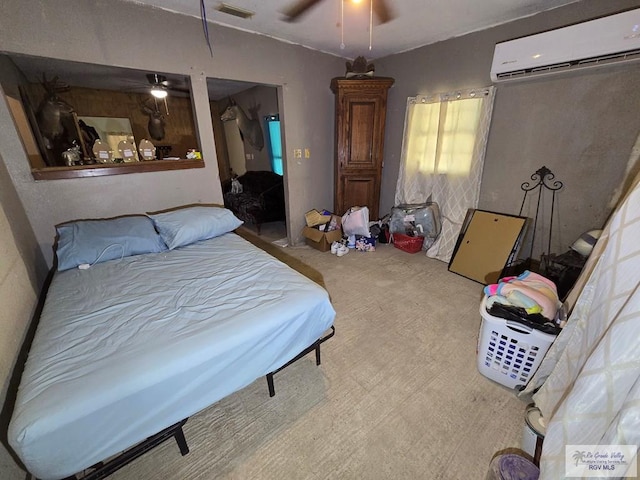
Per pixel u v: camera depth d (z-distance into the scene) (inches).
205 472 45.6
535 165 99.5
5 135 69.4
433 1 83.7
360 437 50.5
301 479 44.4
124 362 39.1
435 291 100.3
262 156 200.5
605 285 38.3
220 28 97.9
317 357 66.2
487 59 104.3
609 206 85.6
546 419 45.2
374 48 126.3
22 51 67.8
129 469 46.2
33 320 60.3
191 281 61.7
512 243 101.5
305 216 147.9
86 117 166.4
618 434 27.3
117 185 87.9
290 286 58.7
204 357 41.6
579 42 79.2
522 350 55.5
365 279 109.6
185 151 207.2
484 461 46.6
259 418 54.3
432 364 67.1
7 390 42.3
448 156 122.5
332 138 147.4
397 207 139.2
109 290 58.7
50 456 32.8
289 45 117.7
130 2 79.8
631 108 77.5
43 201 77.0
